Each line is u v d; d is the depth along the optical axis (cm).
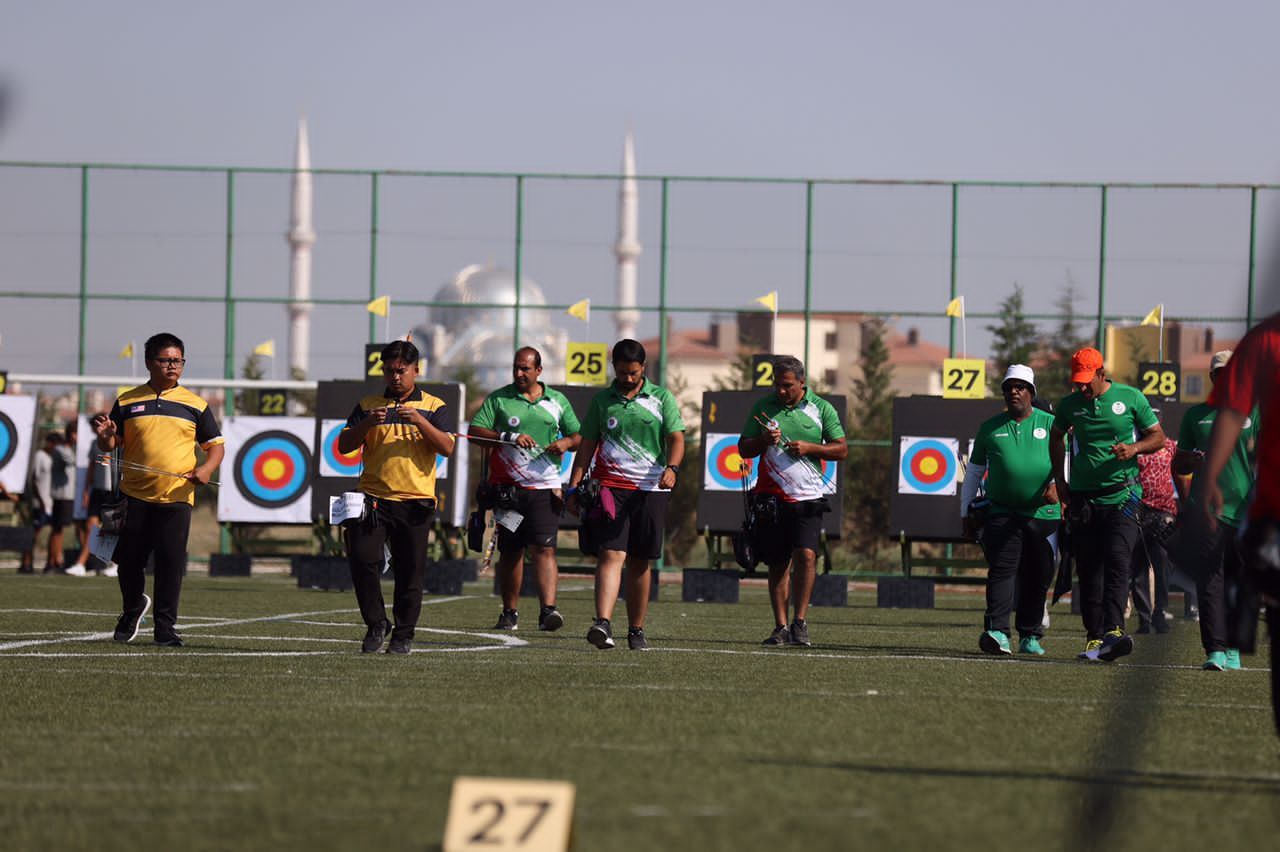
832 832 1305
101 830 1311
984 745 1811
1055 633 4053
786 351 7325
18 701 2156
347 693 2267
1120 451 2952
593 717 2009
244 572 6391
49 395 7438
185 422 3114
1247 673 2858
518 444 3441
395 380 2894
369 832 1303
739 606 5116
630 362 3084
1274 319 1547
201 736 1833
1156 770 1661
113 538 3091
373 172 7294
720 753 1720
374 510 2898
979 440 3244
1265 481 1449
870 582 7300
